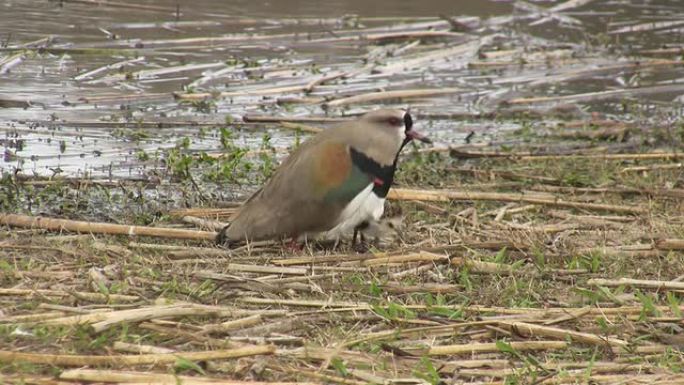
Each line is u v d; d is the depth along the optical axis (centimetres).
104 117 1742
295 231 1180
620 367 959
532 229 1277
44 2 2388
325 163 1164
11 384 853
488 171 1487
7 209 1295
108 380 870
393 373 925
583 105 1956
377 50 2188
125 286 1041
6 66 1955
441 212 1323
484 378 934
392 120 1175
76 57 2044
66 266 1101
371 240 1216
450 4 2562
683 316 1044
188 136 1675
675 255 1202
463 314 1038
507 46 2286
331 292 1065
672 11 2619
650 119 1866
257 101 1877
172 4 2423
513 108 1919
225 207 1338
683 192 1405
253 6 2452
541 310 1048
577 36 2395
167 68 2014
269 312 1005
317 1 2520
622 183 1463
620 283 1109
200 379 877
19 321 951
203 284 1053
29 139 1620
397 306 1025
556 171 1513
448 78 2075
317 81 1969
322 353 935
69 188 1389
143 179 1426
